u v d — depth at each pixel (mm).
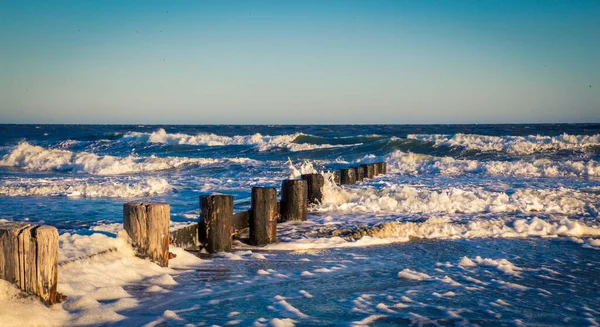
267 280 6207
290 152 31531
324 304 5258
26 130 75188
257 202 8156
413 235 9125
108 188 15242
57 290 4887
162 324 4547
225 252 7621
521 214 10836
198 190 15461
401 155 24859
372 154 29328
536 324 4738
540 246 8383
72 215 11188
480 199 12141
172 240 7016
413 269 6895
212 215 7562
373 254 7805
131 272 5902
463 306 5246
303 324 4609
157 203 6438
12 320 4051
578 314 5043
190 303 5199
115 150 36188
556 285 6129
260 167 22469
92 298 4953
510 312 5074
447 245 8461
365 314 4934
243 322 4629
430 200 11938
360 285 6051
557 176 19484
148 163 23219
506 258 7602
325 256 7613
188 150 34281
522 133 50562
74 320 4492
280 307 5117
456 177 19141
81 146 38594
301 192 9977
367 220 10133
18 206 12492
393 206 11539
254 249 7949
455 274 6648
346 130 67875
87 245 6051
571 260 7465
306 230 9203
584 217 10586
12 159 25469
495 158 26562
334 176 14828
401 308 5152
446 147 29750
